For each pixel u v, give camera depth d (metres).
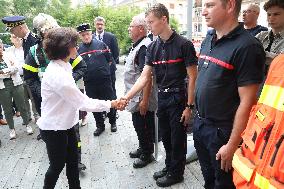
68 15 13.27
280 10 2.60
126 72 3.44
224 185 1.98
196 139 2.16
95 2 13.16
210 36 1.99
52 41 2.24
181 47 2.63
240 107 1.74
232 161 1.68
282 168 1.26
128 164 3.70
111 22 12.74
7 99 4.67
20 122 5.72
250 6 3.75
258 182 1.36
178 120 2.84
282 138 1.29
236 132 1.75
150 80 3.09
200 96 1.96
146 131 3.51
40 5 22.78
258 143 1.42
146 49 3.16
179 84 2.77
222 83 1.82
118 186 3.19
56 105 2.31
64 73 2.27
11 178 3.50
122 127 5.11
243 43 1.71
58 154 2.42
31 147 4.45
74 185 2.70
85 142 4.46
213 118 1.92
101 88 4.60
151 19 2.62
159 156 3.84
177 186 3.11
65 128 2.38
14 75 4.67
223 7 1.76
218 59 1.82
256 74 1.71
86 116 5.31
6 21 4.01
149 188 3.12
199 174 3.33
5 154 4.21
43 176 3.53
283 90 1.35
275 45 2.70
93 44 4.52
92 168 3.62
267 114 1.40
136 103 3.36
